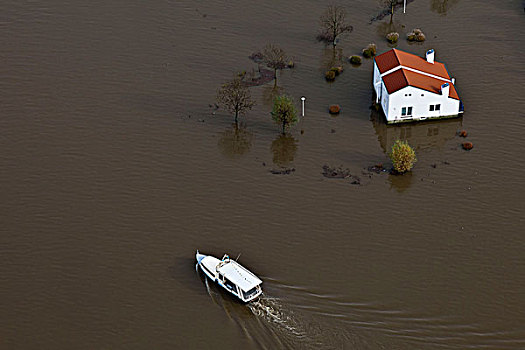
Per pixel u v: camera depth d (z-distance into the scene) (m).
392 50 133.75
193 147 122.19
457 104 126.88
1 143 122.69
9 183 112.69
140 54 151.00
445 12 168.25
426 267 95.12
